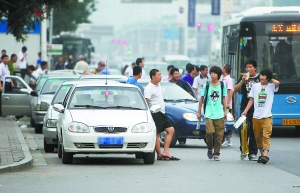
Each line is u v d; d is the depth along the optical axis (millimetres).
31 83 65750
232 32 50688
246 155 36031
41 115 51375
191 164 33750
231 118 43281
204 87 35406
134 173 30203
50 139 38938
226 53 56906
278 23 50594
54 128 39000
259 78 35594
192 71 52062
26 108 59531
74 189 25625
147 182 27500
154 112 34406
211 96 35281
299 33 50469
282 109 50250
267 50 50531
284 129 59031
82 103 34281
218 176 29391
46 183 27125
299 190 25594
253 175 29766
